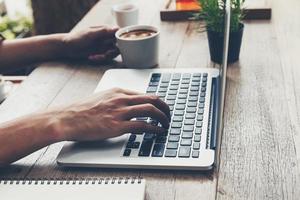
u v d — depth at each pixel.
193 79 0.94
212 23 0.98
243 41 1.13
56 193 0.63
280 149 0.72
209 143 0.72
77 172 0.70
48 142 0.73
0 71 1.13
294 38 1.11
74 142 0.76
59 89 0.98
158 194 0.64
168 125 0.78
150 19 1.32
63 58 1.13
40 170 0.72
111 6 1.48
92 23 1.33
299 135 0.75
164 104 0.80
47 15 2.40
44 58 1.13
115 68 1.06
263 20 1.24
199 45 1.13
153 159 0.69
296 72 0.95
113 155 0.71
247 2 1.31
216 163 0.68
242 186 0.64
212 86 0.91
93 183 0.65
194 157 0.69
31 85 1.01
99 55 1.10
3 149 0.72
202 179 0.66
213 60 1.03
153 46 1.01
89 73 1.05
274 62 1.01
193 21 1.28
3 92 1.19
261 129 0.77
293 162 0.69
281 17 1.25
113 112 0.76
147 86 0.93
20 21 2.62
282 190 0.63
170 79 0.96
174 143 0.73
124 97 0.79
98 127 0.74
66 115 0.76
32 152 0.73
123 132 0.74
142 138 0.75
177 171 0.68
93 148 0.74
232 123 0.79
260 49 1.08
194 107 0.83
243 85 0.92
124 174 0.69
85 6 2.38
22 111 0.91
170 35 1.20
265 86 0.91
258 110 0.83
